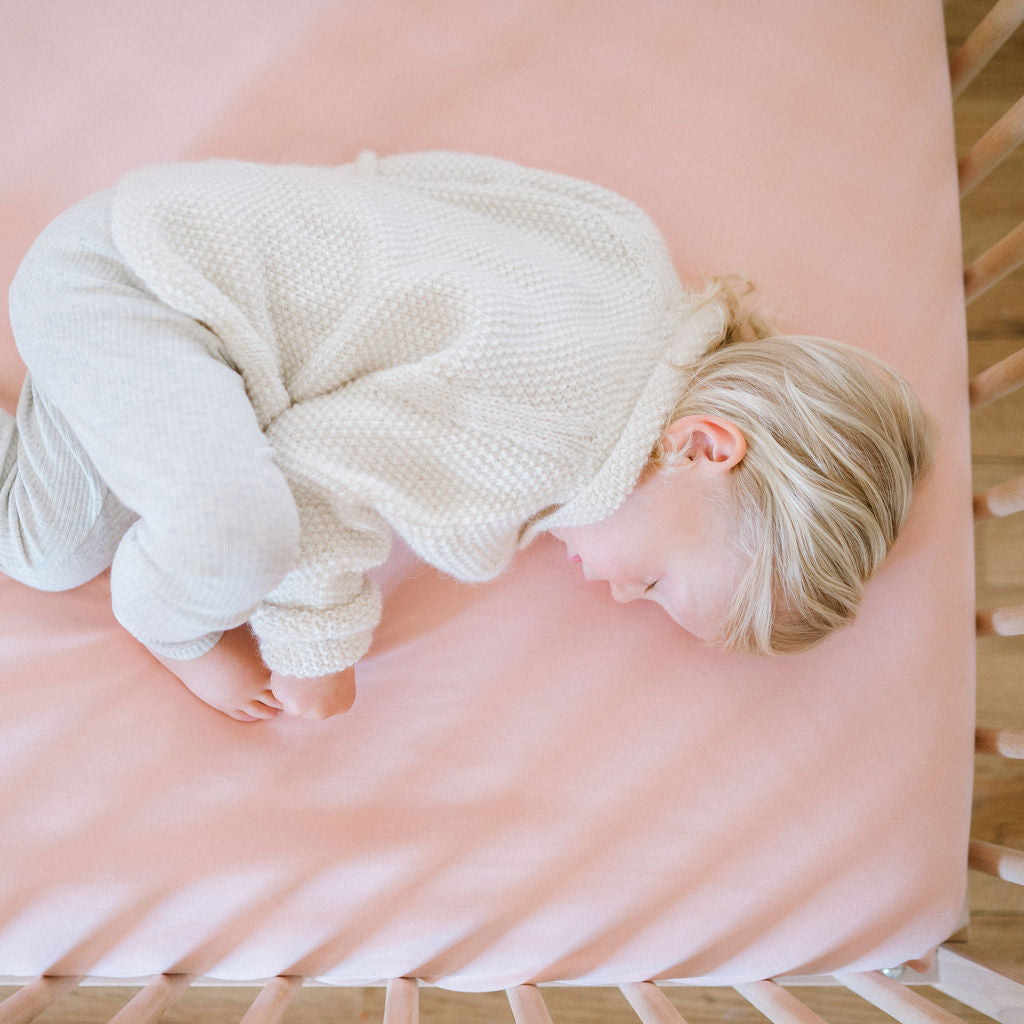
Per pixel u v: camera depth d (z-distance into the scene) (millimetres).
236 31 1079
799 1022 860
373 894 922
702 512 861
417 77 1097
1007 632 1014
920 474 930
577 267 901
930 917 980
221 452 699
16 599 940
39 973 884
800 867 970
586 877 949
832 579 866
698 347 902
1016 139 1032
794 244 1095
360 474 805
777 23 1129
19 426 891
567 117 1106
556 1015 1320
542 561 1022
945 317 1088
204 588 704
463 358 809
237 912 904
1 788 898
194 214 789
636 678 998
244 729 946
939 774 1000
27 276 814
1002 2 1040
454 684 982
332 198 844
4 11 1046
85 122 1045
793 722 998
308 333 829
